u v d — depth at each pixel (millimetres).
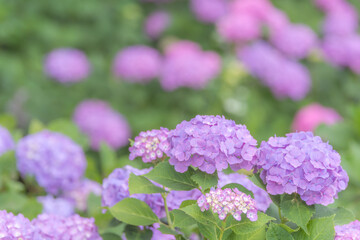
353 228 1848
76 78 6324
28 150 2926
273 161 1647
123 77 6320
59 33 6699
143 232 1903
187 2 7168
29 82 6441
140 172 2045
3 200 2594
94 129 5883
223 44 6699
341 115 6520
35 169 2918
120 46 6910
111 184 2004
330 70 6555
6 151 3000
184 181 1752
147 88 6430
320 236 1702
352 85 6512
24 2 6773
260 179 1712
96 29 6883
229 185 1795
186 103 6113
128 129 6219
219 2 6801
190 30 6895
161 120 6156
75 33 6750
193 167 1769
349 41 6473
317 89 6578
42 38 6660
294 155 1632
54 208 2656
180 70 5906
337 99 6559
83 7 6730
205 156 1636
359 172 3236
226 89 6105
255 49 6129
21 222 1884
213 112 6012
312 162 1614
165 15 6926
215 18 6738
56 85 6512
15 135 3408
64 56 6320
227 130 1669
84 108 6023
